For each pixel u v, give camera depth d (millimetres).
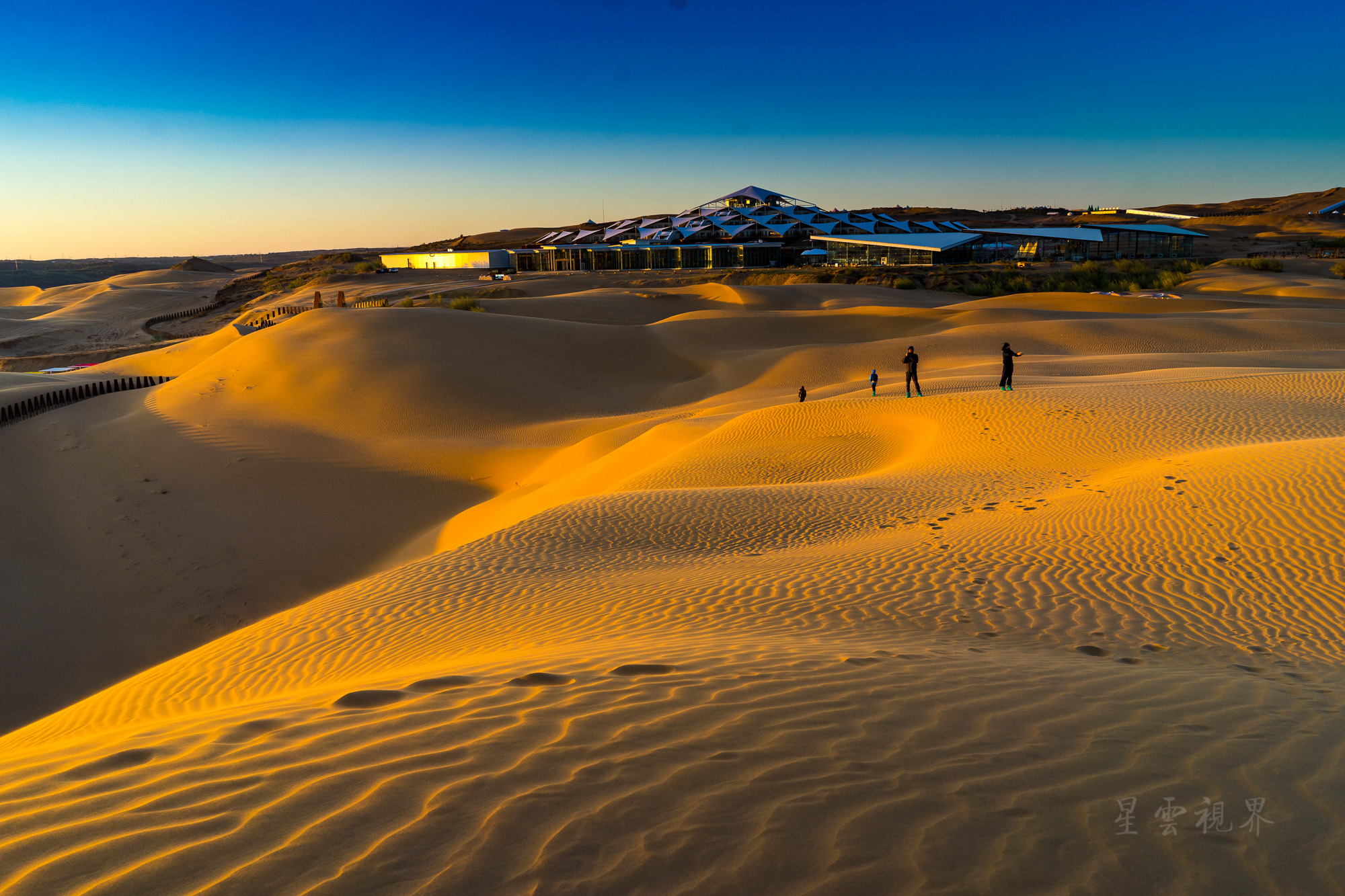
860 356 44000
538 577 11562
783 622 8242
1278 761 3971
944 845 2959
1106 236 113000
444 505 27484
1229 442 16500
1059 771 3711
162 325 106562
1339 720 4809
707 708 4484
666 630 8094
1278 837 3137
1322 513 10570
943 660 6039
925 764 3732
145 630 19359
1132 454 16328
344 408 37625
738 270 109625
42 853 2750
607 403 42375
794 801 3273
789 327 55844
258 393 39062
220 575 22031
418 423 36781
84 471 28312
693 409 37406
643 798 3254
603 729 4066
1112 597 8867
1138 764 3840
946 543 11484
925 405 23172
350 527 25516
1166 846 3023
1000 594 9148
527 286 98125
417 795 3223
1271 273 87250
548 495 24359
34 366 72312
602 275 111750
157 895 2494
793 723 4262
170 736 4125
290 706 4770
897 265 106625
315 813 3061
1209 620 8047
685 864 2758
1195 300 61781
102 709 9438
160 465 29125
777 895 2596
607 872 2693
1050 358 36875
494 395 40469
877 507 14391
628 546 13094
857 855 2861
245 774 3436
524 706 4465
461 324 50250
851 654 6164
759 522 14000
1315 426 17328
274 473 29031
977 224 185750
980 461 17641
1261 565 9406
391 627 9852
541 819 3043
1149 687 5426
